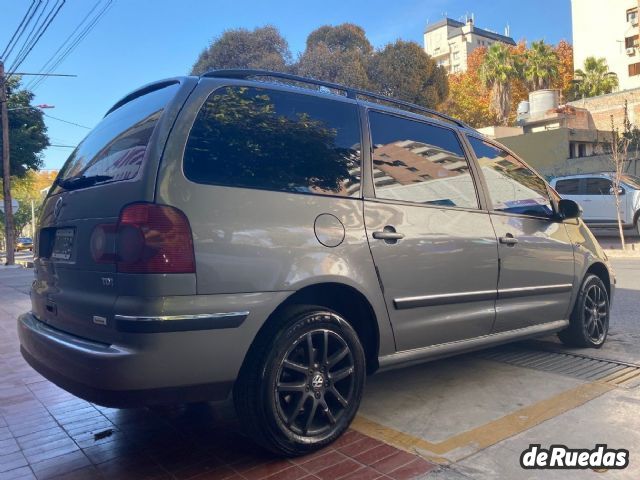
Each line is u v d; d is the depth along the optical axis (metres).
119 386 2.48
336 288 3.13
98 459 3.11
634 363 4.66
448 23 109.00
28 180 34.91
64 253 3.07
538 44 42.25
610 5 53.62
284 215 2.92
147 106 3.10
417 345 3.54
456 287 3.72
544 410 3.56
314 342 3.01
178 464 2.99
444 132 4.07
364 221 3.24
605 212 15.94
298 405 2.91
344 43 29.80
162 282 2.51
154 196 2.59
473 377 4.34
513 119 44.62
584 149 27.17
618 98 31.78
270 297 2.79
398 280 3.35
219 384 2.68
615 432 3.19
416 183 3.65
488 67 43.22
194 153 2.76
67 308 2.94
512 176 4.53
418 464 2.85
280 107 3.17
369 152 3.45
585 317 5.09
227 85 3.03
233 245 2.71
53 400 4.19
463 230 3.81
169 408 3.89
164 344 2.50
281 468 2.86
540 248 4.46
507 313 4.14
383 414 3.58
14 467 3.04
